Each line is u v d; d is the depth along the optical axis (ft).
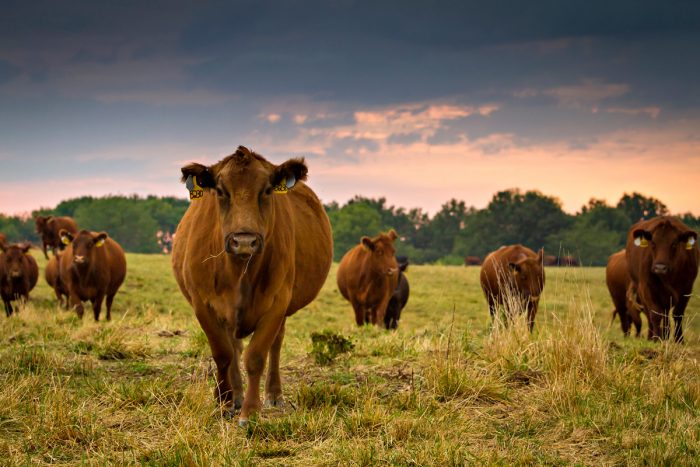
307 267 27.43
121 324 43.86
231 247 21.48
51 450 20.12
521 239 510.58
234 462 18.92
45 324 45.16
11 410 22.99
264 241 22.11
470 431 22.22
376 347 36.04
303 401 25.20
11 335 39.27
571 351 29.09
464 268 164.04
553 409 24.21
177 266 27.22
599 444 21.01
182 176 23.91
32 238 641.40
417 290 120.16
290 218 25.36
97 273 67.15
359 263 66.03
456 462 19.10
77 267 65.77
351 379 28.94
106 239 72.43
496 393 26.02
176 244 27.89
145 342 36.81
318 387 25.84
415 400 24.89
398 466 19.03
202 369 30.63
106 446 20.48
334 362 32.76
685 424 22.15
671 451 19.49
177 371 30.37
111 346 33.81
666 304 51.70
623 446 20.65
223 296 23.39
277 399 26.22
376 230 473.67
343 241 467.52
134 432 21.90
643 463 19.38
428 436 21.53
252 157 22.74
